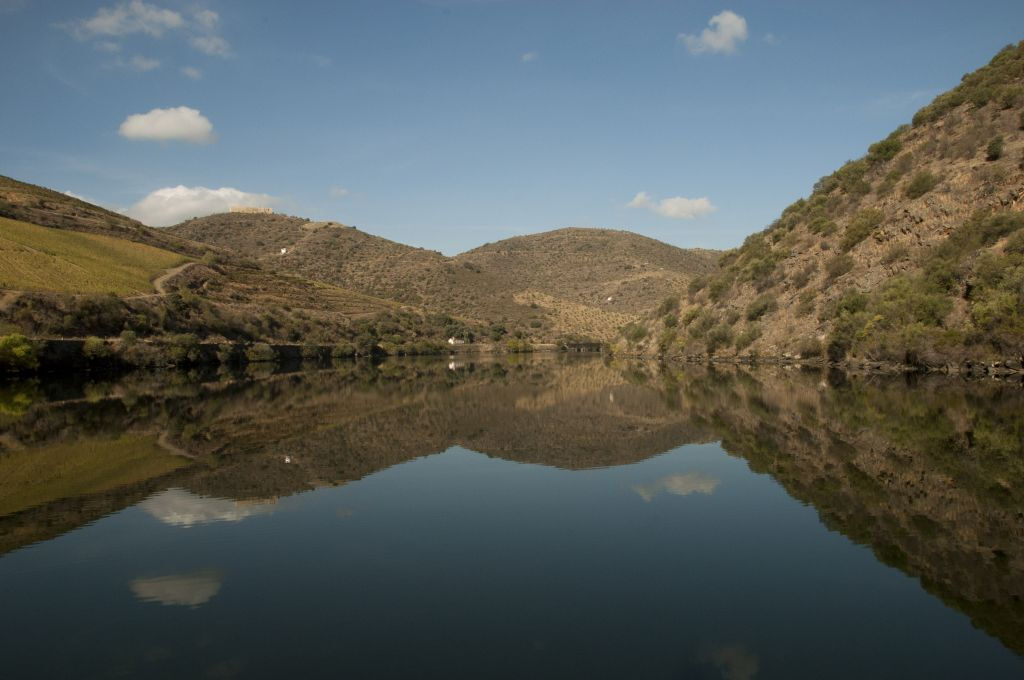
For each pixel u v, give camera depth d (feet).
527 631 31.22
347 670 27.48
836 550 42.42
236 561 41.11
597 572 39.14
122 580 37.96
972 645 29.63
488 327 541.34
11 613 33.55
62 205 416.67
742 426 96.63
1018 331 148.46
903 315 182.80
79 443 84.94
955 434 83.30
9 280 243.60
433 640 30.30
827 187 305.94
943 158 225.76
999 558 40.37
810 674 27.12
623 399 142.51
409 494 58.90
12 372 191.31
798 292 258.78
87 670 27.66
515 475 67.05
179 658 28.66
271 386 181.88
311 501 56.24
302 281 491.31
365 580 37.93
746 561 40.65
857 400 121.08
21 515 51.29
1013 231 168.55
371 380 208.95
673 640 30.22
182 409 124.57
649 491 59.36
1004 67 240.12
